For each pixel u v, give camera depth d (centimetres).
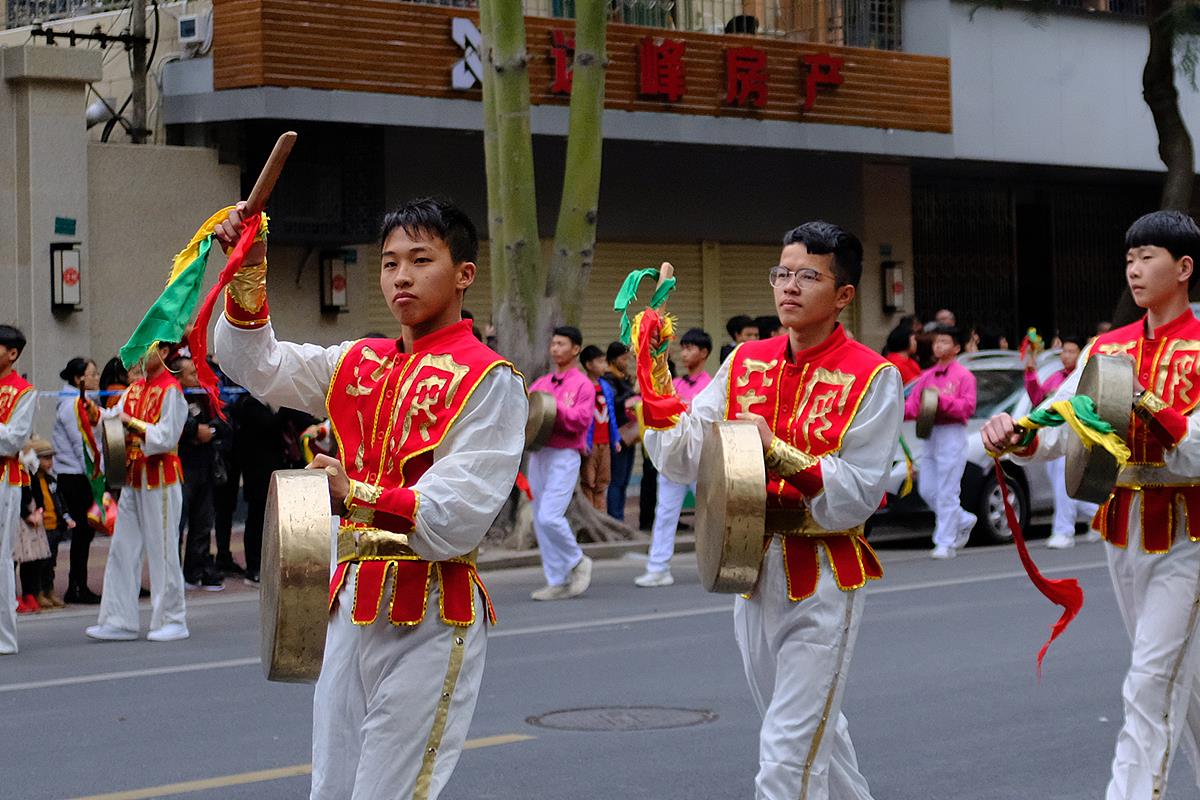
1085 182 3050
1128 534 676
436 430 504
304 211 2019
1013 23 2691
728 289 2542
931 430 1773
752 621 598
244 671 1157
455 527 491
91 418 1466
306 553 456
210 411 1609
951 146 2569
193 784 831
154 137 2023
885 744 909
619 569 1759
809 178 2608
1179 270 691
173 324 514
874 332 2692
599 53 1816
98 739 938
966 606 1401
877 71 2466
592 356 1964
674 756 882
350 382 525
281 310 2064
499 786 822
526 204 1808
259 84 1892
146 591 1602
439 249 515
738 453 565
